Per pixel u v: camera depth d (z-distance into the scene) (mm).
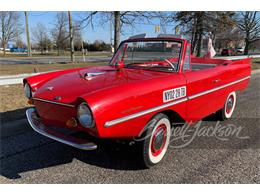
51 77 3795
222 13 20719
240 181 2918
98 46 63969
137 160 3111
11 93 6617
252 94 7980
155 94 2947
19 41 66062
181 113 3424
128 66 4031
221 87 4387
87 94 2572
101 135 2529
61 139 2832
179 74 3453
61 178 2936
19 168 3133
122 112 2629
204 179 2949
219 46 46531
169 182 2887
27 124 4574
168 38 3715
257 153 3639
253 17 33344
